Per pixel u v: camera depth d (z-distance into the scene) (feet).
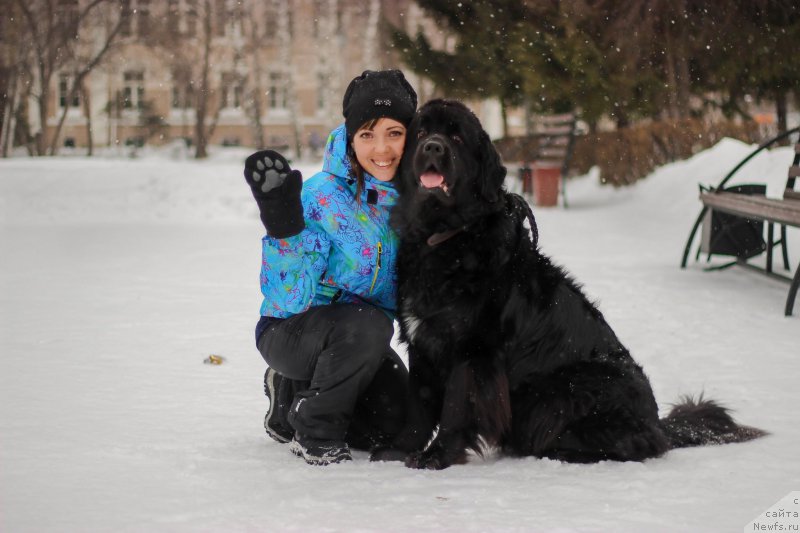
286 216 13.85
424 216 14.74
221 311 29.81
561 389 14.96
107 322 27.91
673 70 70.03
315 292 15.37
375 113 15.05
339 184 15.40
